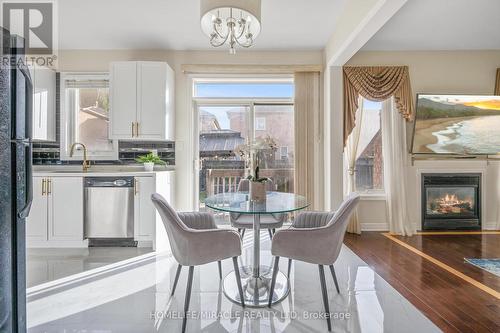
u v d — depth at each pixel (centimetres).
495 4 255
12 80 132
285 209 183
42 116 321
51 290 207
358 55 360
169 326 164
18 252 137
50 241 292
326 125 342
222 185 371
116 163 351
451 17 279
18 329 138
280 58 354
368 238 336
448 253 285
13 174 133
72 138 350
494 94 363
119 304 188
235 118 370
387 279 226
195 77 354
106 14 268
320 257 171
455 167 371
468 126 358
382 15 208
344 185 365
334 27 296
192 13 268
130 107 320
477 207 373
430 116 356
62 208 292
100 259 269
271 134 370
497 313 178
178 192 355
